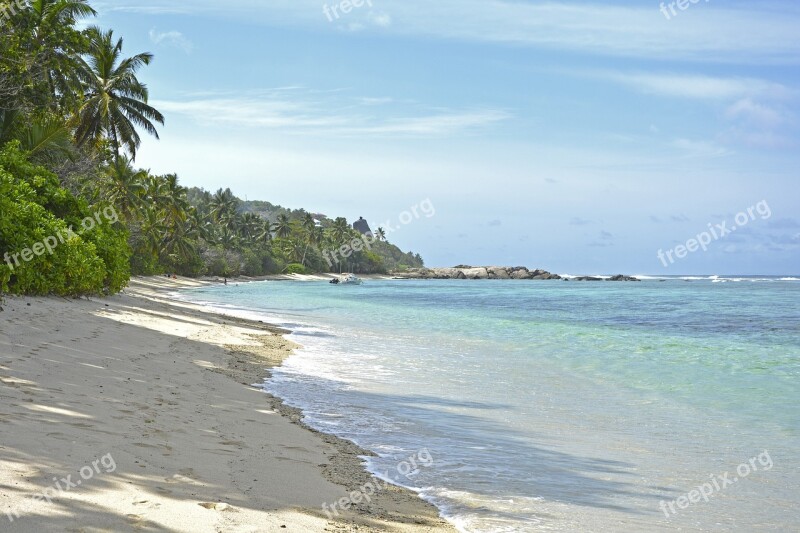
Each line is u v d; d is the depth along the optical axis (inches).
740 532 230.1
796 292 3553.2
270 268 5664.4
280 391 480.1
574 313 1706.4
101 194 1790.1
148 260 3211.1
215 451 273.1
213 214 5556.1
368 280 6983.3
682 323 1369.3
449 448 334.0
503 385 545.0
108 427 274.8
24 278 826.2
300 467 273.0
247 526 184.2
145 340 652.7
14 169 1028.5
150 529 169.0
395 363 669.9
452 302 2279.8
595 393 516.4
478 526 226.8
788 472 303.9
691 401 487.8
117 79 1659.7
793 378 609.6
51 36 1250.6
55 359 422.3
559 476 291.1
